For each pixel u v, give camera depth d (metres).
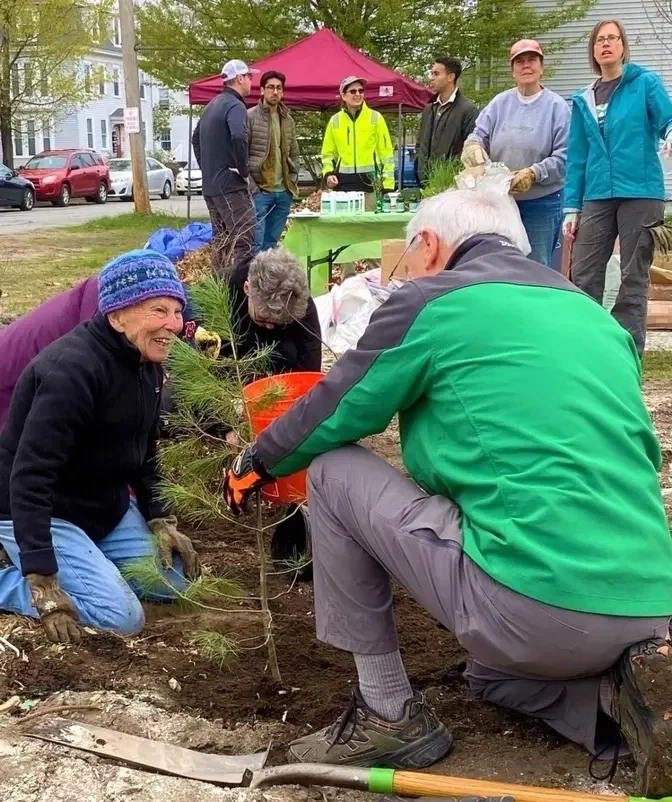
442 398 2.08
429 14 20.00
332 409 2.17
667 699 1.89
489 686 2.42
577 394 2.00
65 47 30.98
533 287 2.12
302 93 13.59
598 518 1.94
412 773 2.11
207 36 20.66
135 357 2.82
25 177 27.38
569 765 2.25
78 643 2.81
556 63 20.34
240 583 3.35
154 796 2.12
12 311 8.84
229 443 2.63
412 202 8.29
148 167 31.28
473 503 2.05
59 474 2.95
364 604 2.24
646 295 6.10
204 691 2.63
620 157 5.80
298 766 2.18
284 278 3.63
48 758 2.26
